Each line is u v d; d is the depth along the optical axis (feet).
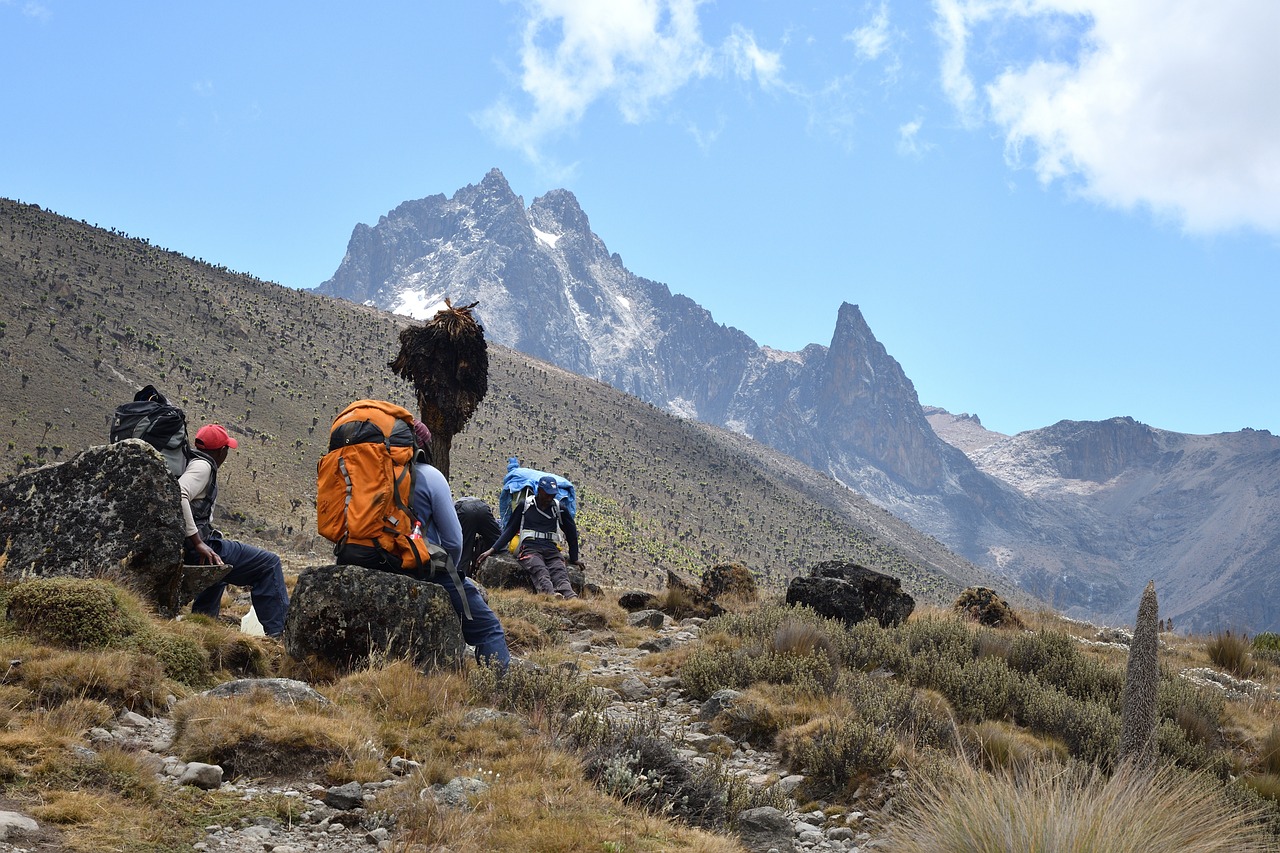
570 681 21.99
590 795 15.19
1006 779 14.48
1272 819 19.75
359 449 21.04
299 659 20.43
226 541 23.30
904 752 20.12
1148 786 14.71
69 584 17.90
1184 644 47.88
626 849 13.25
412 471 21.43
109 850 11.27
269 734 15.10
